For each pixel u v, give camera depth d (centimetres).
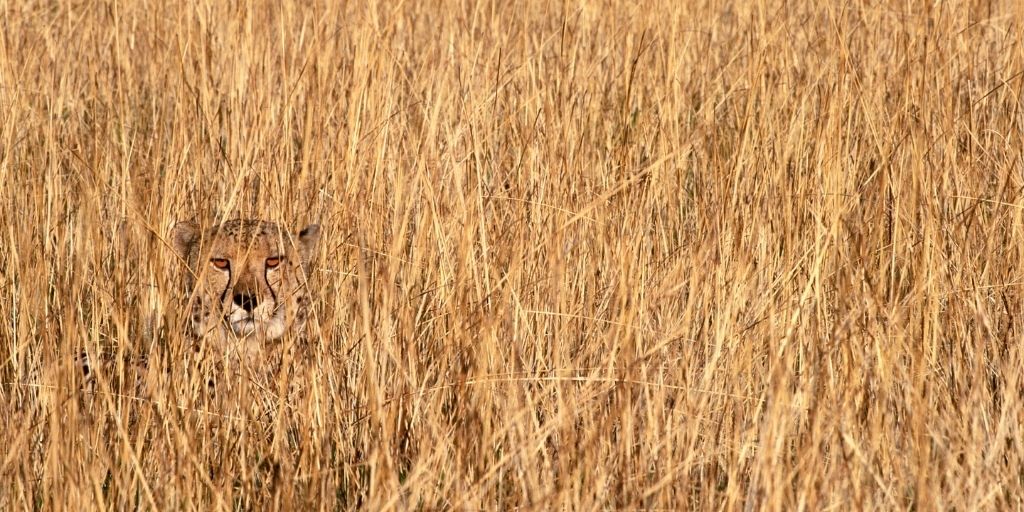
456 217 1284
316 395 1066
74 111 1753
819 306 1126
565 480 901
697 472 1009
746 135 1388
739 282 1157
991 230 1258
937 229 1262
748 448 1003
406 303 1139
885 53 1720
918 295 1093
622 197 1378
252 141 1461
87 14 1975
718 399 1046
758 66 1549
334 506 995
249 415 1086
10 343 1199
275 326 1320
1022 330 1132
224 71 1780
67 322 1037
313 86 1562
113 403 1048
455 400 1085
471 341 1070
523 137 1480
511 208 1367
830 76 1520
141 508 955
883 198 1196
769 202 1348
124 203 1305
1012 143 1449
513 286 1148
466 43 1661
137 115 1823
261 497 998
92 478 930
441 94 1434
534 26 1831
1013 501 925
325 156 1477
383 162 1398
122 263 1255
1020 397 1059
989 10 1814
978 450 936
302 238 1362
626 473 929
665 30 1769
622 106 1712
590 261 1264
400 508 912
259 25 1786
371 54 1538
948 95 1470
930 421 982
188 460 933
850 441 904
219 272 1319
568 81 1598
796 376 1072
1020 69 1546
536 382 1042
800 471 902
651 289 1214
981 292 1215
